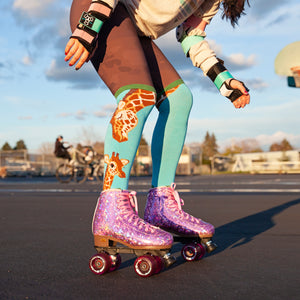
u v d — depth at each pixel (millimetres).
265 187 7539
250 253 1638
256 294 1040
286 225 2541
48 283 1178
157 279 1218
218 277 1233
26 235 2191
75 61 1357
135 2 1510
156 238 1262
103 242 1331
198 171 25484
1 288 1121
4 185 10633
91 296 1036
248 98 1629
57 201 4758
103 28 1446
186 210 3531
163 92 1642
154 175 1646
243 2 1604
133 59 1403
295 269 1341
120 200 1344
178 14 1535
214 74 1667
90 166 12680
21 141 59969
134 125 1367
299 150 26766
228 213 3273
